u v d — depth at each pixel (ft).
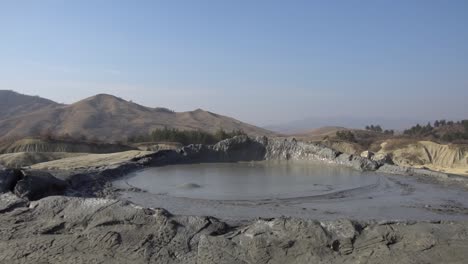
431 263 32.58
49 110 484.74
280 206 55.52
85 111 474.49
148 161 98.99
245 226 40.19
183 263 34.09
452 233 36.42
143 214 40.55
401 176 83.82
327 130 474.90
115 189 67.31
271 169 93.15
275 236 36.29
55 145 161.99
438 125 333.01
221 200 59.21
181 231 38.32
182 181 75.77
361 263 32.99
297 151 108.78
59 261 34.65
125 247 36.55
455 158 168.96
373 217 49.57
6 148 160.45
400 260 32.96
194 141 215.72
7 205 46.70
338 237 35.96
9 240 39.01
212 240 36.58
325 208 54.70
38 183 56.34
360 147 191.72
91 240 37.78
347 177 81.61
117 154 113.70
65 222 41.75
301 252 34.65
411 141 189.78
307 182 74.95
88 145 167.63
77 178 70.33
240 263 33.83
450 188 70.79
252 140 112.47
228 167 96.63
